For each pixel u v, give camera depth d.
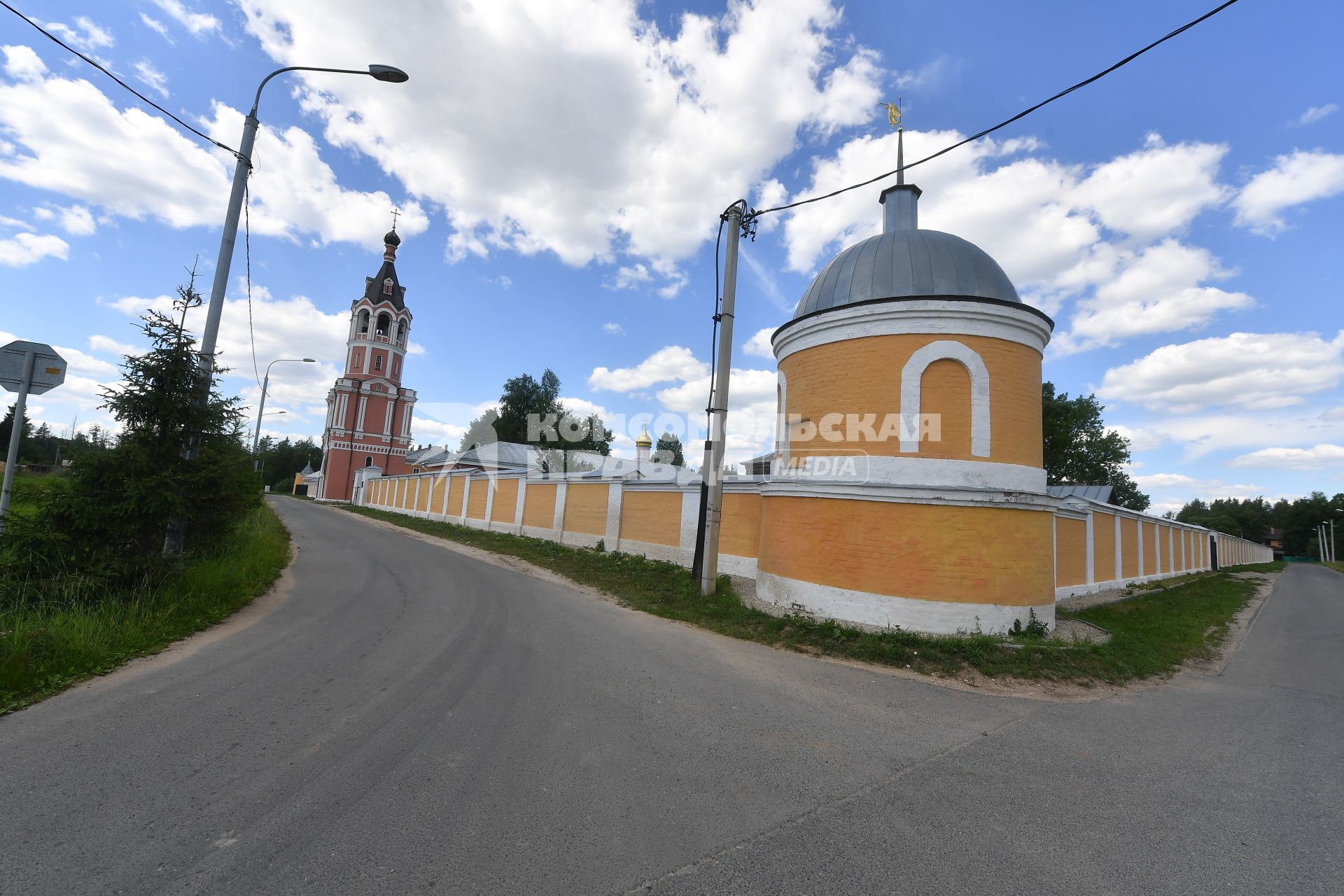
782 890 2.78
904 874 2.97
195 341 8.48
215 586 8.39
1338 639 11.67
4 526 7.13
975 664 7.33
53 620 6.04
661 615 9.85
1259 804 3.98
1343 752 5.11
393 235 62.56
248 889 2.61
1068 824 3.59
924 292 9.67
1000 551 8.91
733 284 12.54
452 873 2.79
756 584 11.56
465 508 29.45
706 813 3.49
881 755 4.55
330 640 7.01
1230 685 7.55
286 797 3.43
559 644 7.36
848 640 8.07
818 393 10.35
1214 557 34.47
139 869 2.72
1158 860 3.21
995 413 9.38
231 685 5.32
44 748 3.94
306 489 79.25
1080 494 23.89
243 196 9.31
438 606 9.34
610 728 4.73
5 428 36.38
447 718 4.77
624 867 2.91
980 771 4.33
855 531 9.34
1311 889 2.98
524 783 3.72
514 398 55.66
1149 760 4.73
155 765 3.76
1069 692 6.73
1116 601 14.72
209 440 8.72
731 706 5.47
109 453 7.64
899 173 11.79
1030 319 9.52
